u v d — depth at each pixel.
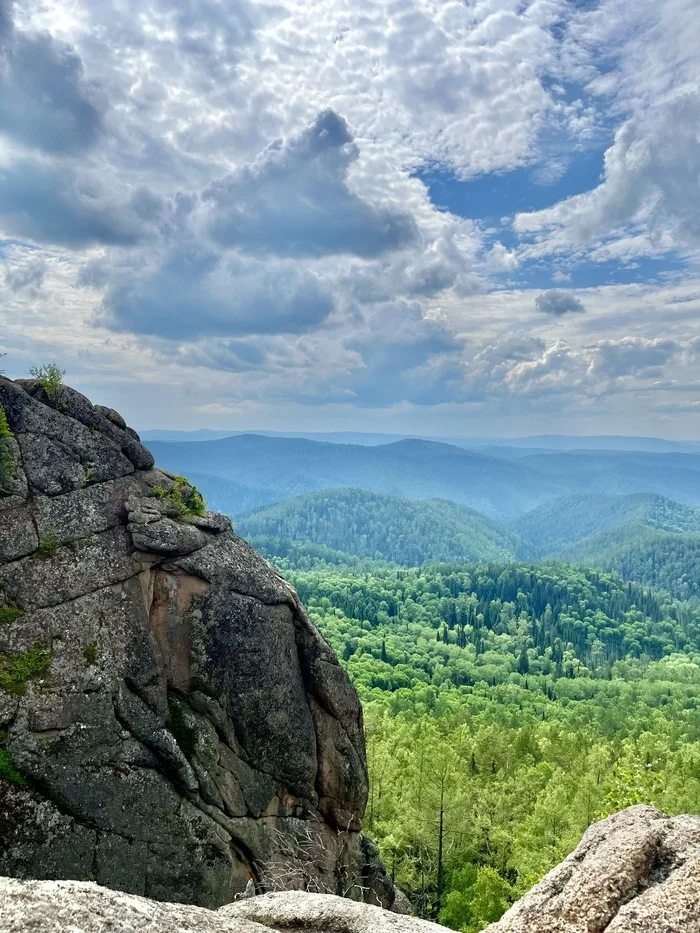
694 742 99.81
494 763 73.19
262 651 21.52
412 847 53.91
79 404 22.09
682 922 4.98
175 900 17.62
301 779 21.78
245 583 21.83
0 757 16.39
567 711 142.50
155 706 19.05
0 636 18.02
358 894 22.38
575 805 51.44
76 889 5.28
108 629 19.20
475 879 48.94
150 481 22.47
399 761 64.75
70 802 16.81
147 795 17.89
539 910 5.82
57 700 17.62
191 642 20.58
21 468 20.25
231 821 19.42
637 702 163.50
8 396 20.84
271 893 8.23
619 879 5.70
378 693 138.12
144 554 20.62
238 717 20.75
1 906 4.79
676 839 6.14
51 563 19.45
